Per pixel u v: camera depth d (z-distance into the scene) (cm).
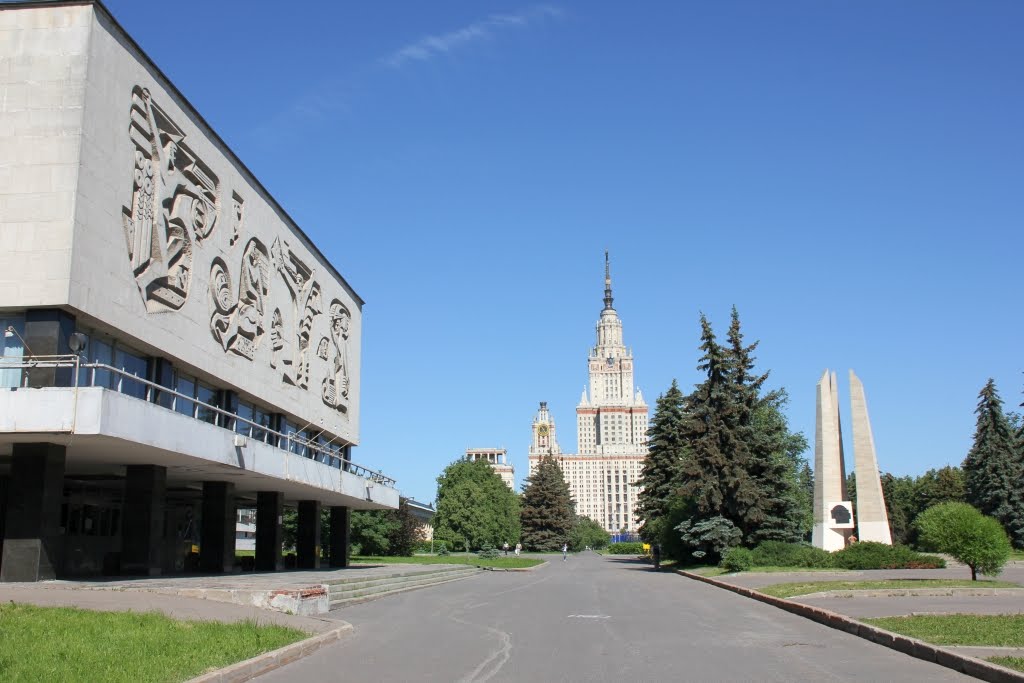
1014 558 5266
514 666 1237
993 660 1106
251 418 3562
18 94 2242
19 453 2112
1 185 2197
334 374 4569
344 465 4884
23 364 2081
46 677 895
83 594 1708
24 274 2152
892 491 9506
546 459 11819
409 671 1181
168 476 3067
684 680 1115
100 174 2300
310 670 1175
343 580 2525
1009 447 6819
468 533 9544
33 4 2289
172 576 2702
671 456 6731
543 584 3688
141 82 2525
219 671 1023
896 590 2477
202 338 2920
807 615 2006
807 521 6303
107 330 2384
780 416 6450
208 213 2984
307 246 4131
